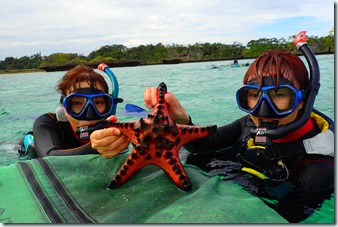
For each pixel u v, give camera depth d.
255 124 0.75
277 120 0.69
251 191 0.70
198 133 0.64
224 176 0.78
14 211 0.55
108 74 1.01
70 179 0.64
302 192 0.68
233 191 0.63
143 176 0.68
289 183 0.73
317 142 0.71
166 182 0.65
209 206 0.53
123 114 1.94
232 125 0.94
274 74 0.68
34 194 0.59
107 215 0.55
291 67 0.69
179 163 0.63
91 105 0.85
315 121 0.79
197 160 0.92
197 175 0.69
